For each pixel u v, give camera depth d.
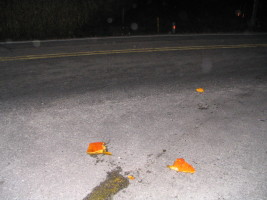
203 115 3.01
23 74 4.35
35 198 1.81
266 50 6.33
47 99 3.39
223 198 1.82
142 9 10.85
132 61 5.22
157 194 1.85
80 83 3.98
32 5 8.06
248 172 2.07
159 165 2.14
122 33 8.64
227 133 2.63
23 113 3.00
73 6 8.66
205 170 2.09
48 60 5.22
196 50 6.24
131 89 3.77
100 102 3.31
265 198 1.82
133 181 1.97
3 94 3.53
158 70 4.68
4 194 1.83
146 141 2.48
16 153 2.28
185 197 1.83
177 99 3.43
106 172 2.06
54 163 2.16
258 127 2.76
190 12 11.06
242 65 5.05
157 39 7.68
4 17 7.82
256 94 3.64
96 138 2.52
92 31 8.77
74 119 2.88
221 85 3.97
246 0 12.12
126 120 2.87
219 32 9.17
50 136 2.55
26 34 8.14
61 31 8.60
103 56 5.58
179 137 2.55
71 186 1.92
